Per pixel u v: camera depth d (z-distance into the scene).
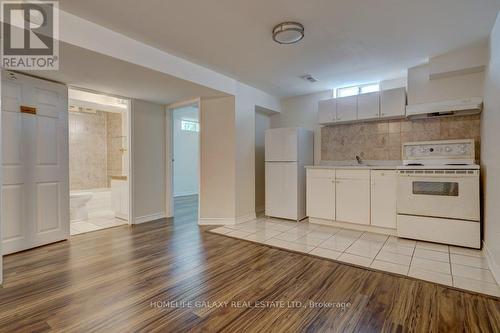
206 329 1.45
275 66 3.25
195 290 1.89
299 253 2.64
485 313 1.58
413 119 3.54
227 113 3.85
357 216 3.46
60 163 3.01
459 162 3.11
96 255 2.60
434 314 1.57
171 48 2.72
